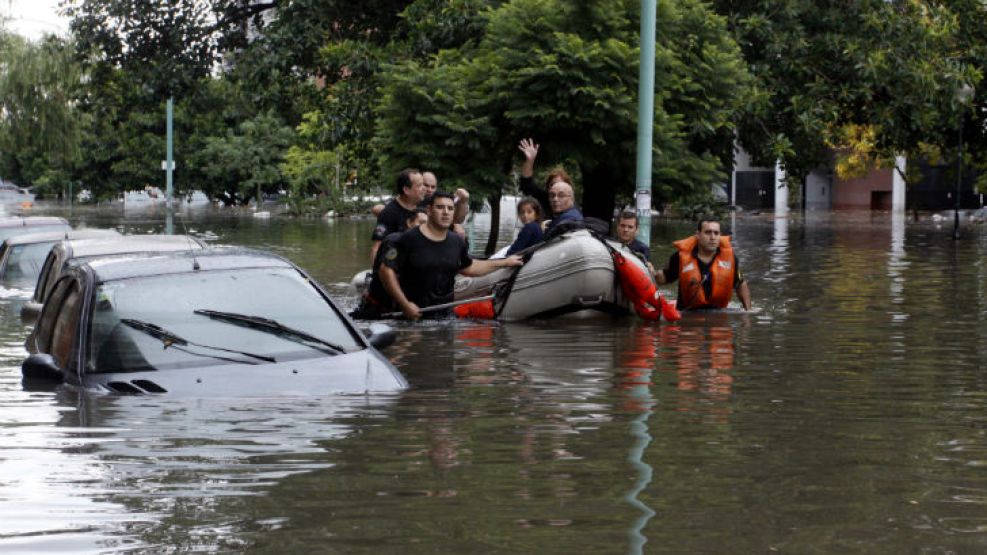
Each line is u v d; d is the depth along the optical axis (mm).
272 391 6828
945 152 36062
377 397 6859
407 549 3934
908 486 4785
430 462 5207
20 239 15648
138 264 8086
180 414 6266
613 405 6812
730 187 67375
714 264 13203
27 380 7438
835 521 4250
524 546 3951
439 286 12195
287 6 27422
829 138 29344
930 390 7477
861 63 26375
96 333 7398
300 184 56469
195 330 7375
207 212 59594
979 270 19750
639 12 17953
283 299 7801
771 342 10312
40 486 4789
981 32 32688
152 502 4539
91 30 30500
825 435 5902
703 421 6277
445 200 12008
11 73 40625
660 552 3881
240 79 30031
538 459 5277
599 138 17500
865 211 60812
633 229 13484
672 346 10047
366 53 26125
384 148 18625
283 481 4852
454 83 17969
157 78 30172
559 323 12070
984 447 5602
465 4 23562
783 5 26688
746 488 4742
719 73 18859
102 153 73000
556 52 17234
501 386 7562
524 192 15508
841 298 14805
